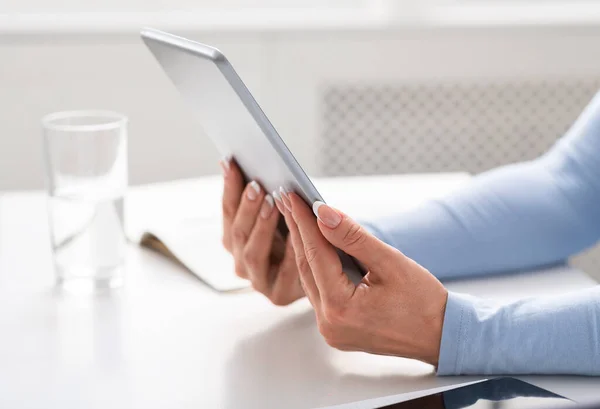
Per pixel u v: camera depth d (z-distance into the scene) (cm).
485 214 117
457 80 245
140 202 142
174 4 243
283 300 105
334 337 90
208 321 102
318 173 250
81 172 108
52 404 82
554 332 89
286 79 242
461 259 114
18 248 125
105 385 86
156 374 88
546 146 252
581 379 88
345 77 243
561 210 118
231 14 245
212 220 132
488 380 87
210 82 88
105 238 110
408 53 242
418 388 86
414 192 141
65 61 232
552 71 246
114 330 99
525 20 243
